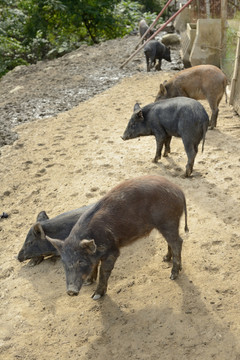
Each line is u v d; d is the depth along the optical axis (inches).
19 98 495.2
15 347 172.6
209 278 195.2
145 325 174.9
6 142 376.5
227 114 381.1
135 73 539.5
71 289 160.1
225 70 465.7
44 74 597.3
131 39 752.3
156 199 181.6
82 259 166.1
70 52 788.6
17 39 951.0
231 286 188.9
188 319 174.9
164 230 186.5
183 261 207.3
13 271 219.3
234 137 332.5
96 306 187.6
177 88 336.8
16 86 559.8
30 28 901.8
